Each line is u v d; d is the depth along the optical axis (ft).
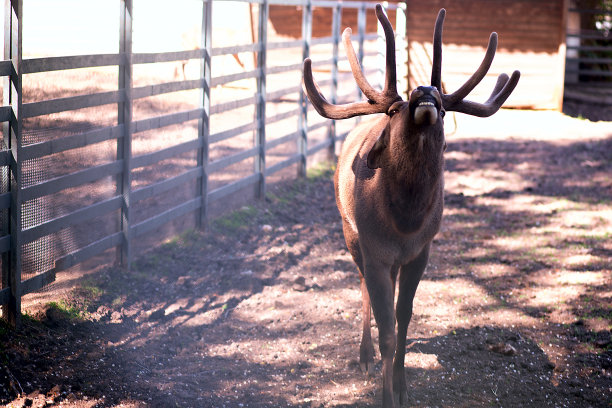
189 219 20.97
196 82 20.10
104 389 12.28
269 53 49.96
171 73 36.73
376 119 14.01
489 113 11.29
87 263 16.43
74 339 13.79
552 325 16.55
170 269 18.34
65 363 12.85
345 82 38.01
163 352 14.16
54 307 14.55
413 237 11.48
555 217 25.91
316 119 33.47
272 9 50.88
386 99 10.84
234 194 23.85
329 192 28.37
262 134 24.88
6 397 11.50
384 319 11.59
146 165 18.04
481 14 52.65
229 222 22.45
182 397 12.39
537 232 24.11
